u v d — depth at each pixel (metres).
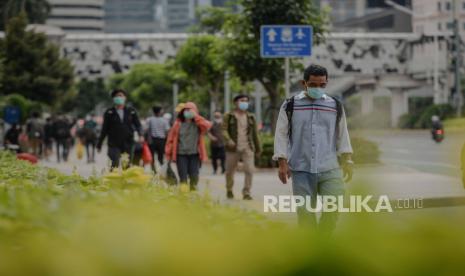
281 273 4.36
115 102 33.19
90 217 6.06
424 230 4.69
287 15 59.75
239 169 51.84
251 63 60.78
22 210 6.49
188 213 7.70
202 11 111.31
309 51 45.53
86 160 77.94
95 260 4.53
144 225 5.17
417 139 106.31
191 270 4.43
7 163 27.72
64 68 142.62
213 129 53.06
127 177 11.11
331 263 4.35
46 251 4.71
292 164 16.59
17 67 136.75
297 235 5.00
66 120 74.88
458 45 129.50
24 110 96.44
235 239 4.96
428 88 198.00
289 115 16.61
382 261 4.32
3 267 4.47
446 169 49.72
